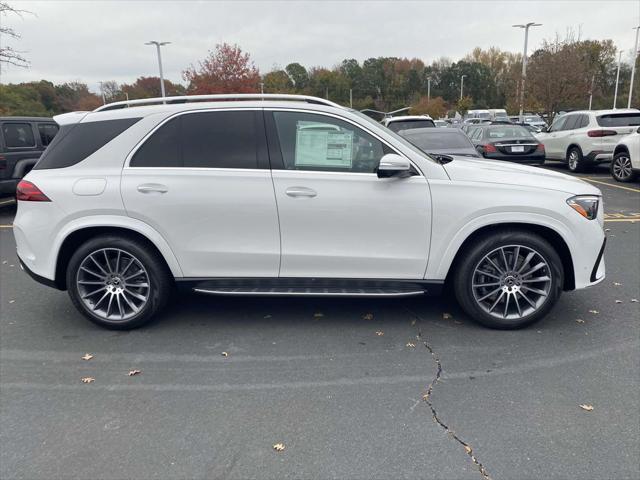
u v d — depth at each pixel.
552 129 15.32
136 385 3.38
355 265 3.99
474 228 3.88
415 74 83.56
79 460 2.66
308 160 3.94
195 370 3.57
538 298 4.06
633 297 4.75
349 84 80.25
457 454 2.64
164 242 3.99
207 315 4.55
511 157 12.20
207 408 3.10
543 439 2.74
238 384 3.37
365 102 78.25
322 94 79.88
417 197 3.86
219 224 3.95
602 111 13.40
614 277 5.32
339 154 3.94
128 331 4.25
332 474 2.52
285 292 4.05
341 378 3.42
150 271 4.10
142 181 3.92
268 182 3.89
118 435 2.86
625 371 3.43
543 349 3.77
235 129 3.97
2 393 3.31
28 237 4.07
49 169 4.07
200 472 2.55
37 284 5.52
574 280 4.02
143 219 3.95
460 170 3.99
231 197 3.90
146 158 3.99
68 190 3.96
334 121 3.92
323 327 4.24
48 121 10.36
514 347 3.81
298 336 4.09
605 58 50.50
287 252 3.97
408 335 4.06
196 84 34.31
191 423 2.96
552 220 3.87
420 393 3.22
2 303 4.95
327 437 2.80
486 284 4.05
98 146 4.02
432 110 58.44
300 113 3.95
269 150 3.94
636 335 3.96
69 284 4.16
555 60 24.28
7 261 6.44
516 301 4.04
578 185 4.05
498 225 4.00
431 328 4.18
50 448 2.75
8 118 9.41
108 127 4.05
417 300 4.80
